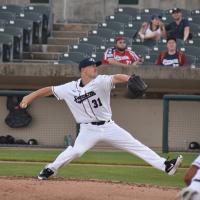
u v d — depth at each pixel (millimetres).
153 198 23906
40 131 45656
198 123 44844
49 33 58156
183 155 41188
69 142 44062
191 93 45406
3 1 63875
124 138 26562
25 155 38594
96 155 39438
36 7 59781
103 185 26141
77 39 56562
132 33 54062
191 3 62375
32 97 26500
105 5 62969
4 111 45656
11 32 53875
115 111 45906
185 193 16531
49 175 27109
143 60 47500
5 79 45344
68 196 23359
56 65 44344
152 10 58812
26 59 53875
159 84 44562
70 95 26406
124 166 34938
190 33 52281
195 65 47000
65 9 63000
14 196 23000
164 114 42281
